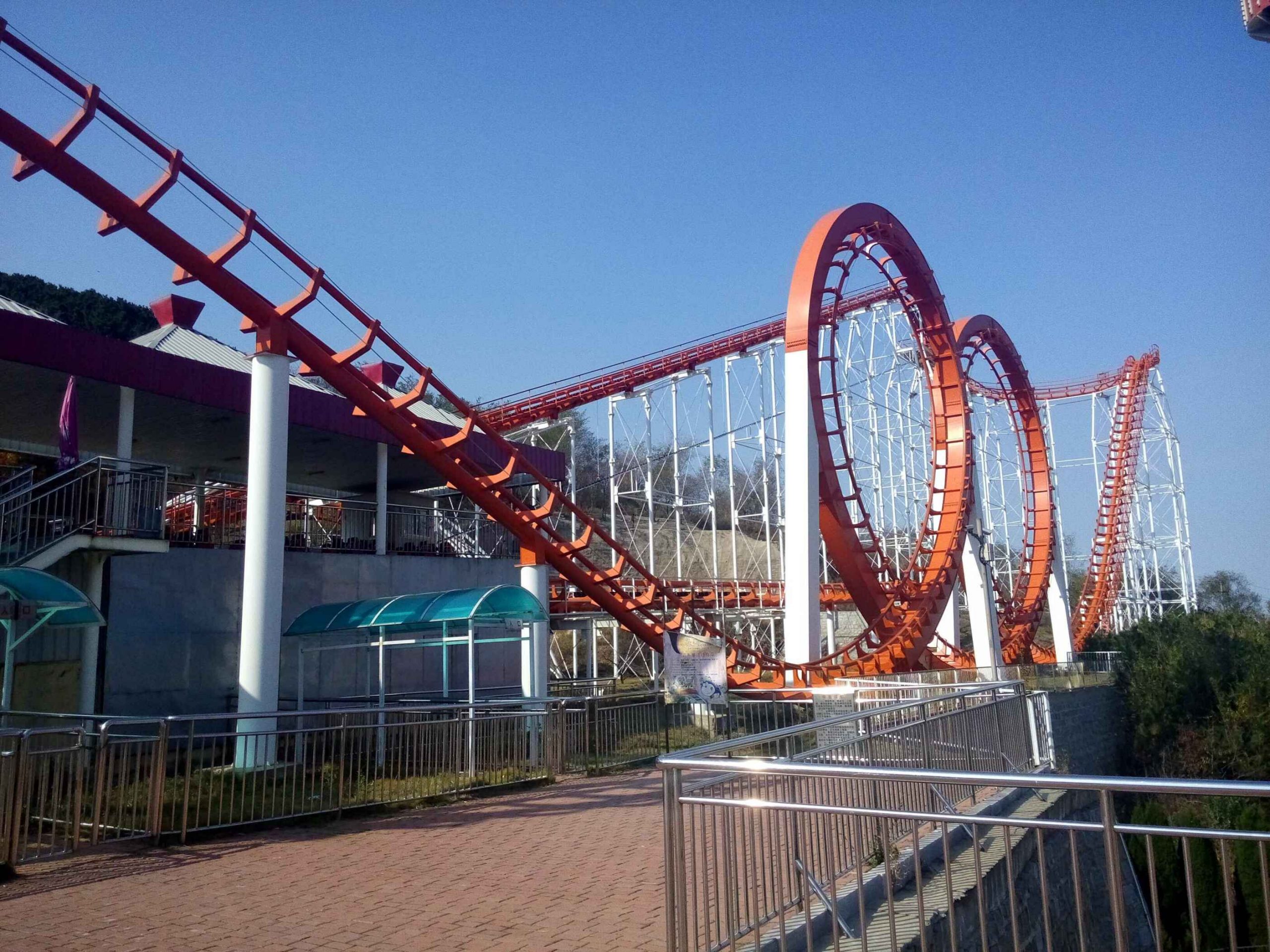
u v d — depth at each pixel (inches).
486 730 506.9
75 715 387.2
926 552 1247.5
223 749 433.1
